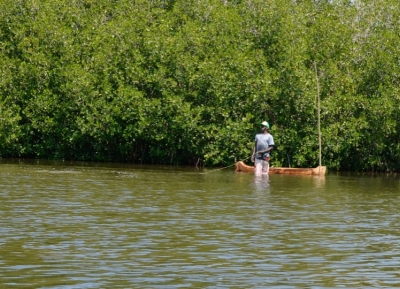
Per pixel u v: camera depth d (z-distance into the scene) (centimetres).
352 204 2297
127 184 2723
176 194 2420
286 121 3938
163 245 1527
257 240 1606
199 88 3991
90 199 2216
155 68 4088
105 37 4172
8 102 4181
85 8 4594
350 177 3550
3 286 1175
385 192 2736
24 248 1461
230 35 4166
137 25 4188
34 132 4297
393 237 1689
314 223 1864
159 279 1245
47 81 4191
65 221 1791
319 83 3944
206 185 2781
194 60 4009
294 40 4047
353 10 4306
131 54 4109
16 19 4344
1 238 1555
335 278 1283
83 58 4238
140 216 1898
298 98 3853
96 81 4088
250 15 4209
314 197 2461
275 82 3891
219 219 1881
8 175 2967
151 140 4088
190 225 1777
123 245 1516
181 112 3928
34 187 2519
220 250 1489
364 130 3925
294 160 3919
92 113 4072
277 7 4150
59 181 2762
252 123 3934
